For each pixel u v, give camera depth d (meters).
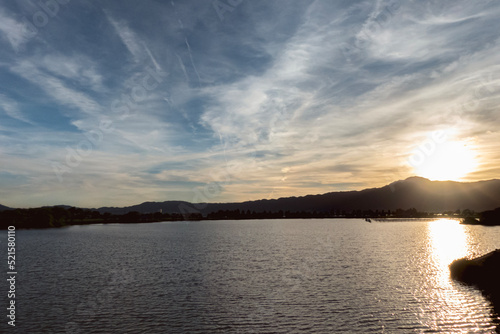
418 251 112.62
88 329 38.00
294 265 81.94
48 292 54.47
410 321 39.94
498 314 42.06
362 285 57.94
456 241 151.75
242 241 161.12
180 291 54.72
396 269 74.56
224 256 101.75
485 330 37.22
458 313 42.53
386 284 58.47
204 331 37.34
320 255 102.31
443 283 58.50
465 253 106.62
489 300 47.78
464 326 38.38
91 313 43.41
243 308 45.22
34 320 40.91
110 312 43.75
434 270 72.50
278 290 54.88
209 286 58.31
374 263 84.31
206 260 92.81
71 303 47.97
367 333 36.59
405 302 47.22
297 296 50.94
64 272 73.88
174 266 82.06
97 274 71.06
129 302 48.31
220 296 51.28
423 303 46.69
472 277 61.09
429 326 38.38
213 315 42.44
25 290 56.00
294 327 38.38
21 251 117.94
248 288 56.53
